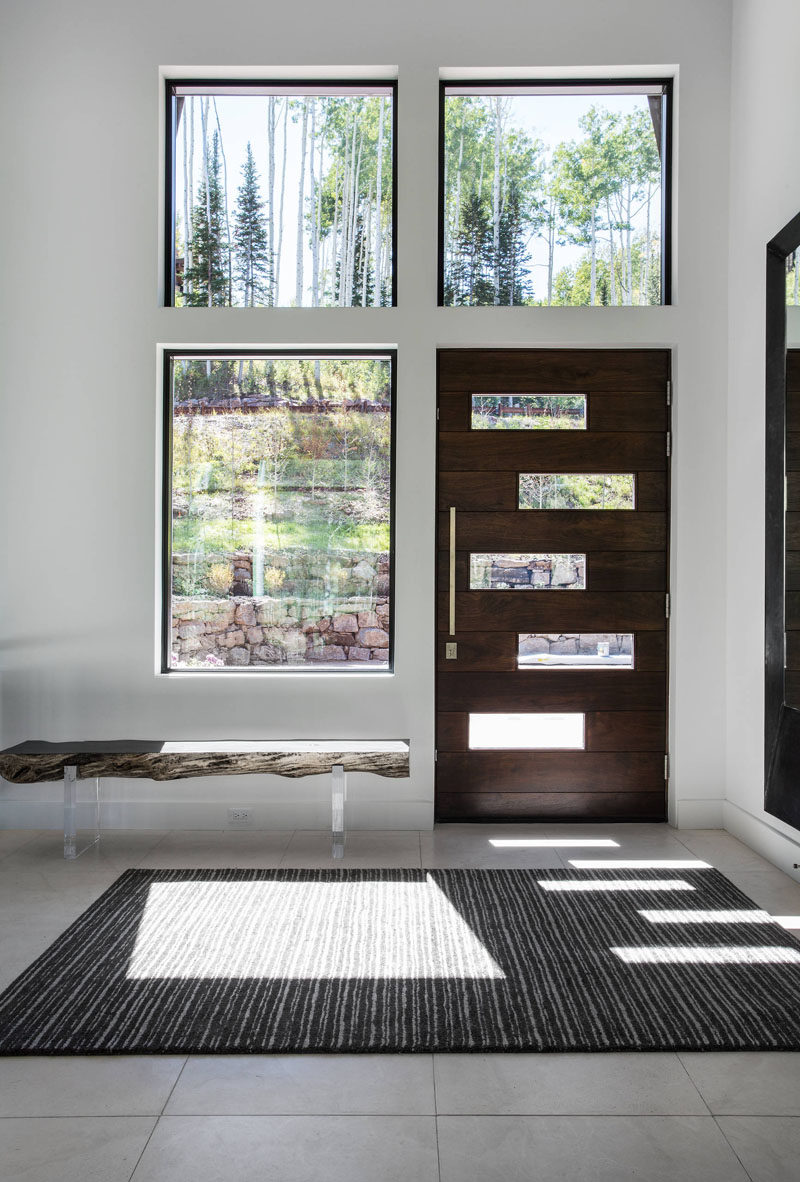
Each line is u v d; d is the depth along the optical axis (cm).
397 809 416
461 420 427
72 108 412
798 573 336
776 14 364
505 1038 228
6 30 411
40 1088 209
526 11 411
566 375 427
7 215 412
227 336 414
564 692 427
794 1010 243
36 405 414
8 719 417
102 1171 179
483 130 429
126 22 412
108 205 412
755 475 388
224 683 415
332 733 416
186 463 427
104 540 416
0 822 420
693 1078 212
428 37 412
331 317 414
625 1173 179
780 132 361
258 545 426
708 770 421
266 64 412
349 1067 217
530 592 428
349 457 426
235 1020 237
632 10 412
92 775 374
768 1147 187
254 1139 190
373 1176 178
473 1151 186
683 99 414
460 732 429
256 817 417
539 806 429
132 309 413
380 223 426
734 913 312
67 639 416
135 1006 244
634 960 274
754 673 388
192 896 328
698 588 421
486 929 297
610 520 428
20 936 291
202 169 427
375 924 301
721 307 418
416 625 416
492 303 429
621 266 429
